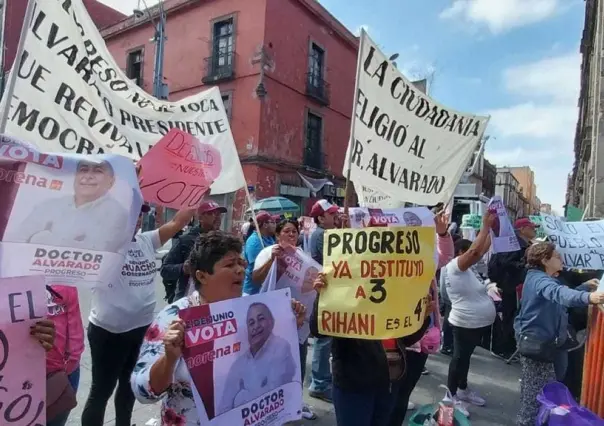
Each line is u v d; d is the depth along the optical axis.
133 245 2.93
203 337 1.75
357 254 2.41
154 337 1.80
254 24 18.31
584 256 4.27
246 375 1.87
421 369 3.19
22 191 1.75
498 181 56.81
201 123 3.44
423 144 4.16
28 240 1.76
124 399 2.99
